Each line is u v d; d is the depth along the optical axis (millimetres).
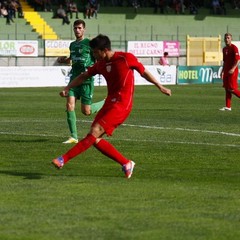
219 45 125188
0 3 124875
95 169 27734
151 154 31938
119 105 25688
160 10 138375
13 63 112062
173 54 123000
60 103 64750
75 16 130500
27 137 38094
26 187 23703
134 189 23453
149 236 17484
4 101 67000
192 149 33531
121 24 134375
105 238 17281
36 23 126812
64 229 18141
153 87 93812
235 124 45812
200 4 142750
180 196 22328
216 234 17719
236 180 25422
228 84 57531
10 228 18234
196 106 62344
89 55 36031
